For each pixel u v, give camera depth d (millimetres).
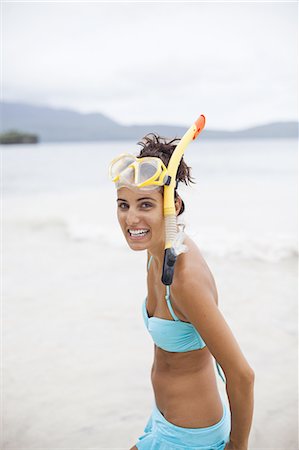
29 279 6578
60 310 5402
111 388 3793
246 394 1930
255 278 6270
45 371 4082
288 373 3895
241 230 8891
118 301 5617
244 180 17359
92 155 39031
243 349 4324
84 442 3129
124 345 4516
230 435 2074
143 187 1928
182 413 2170
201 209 11484
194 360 2178
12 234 9508
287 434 3141
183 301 1924
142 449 2270
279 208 11250
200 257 2043
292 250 7332
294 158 26938
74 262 7395
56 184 18766
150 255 2277
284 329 4695
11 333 4836
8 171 24266
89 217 10836
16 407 3557
